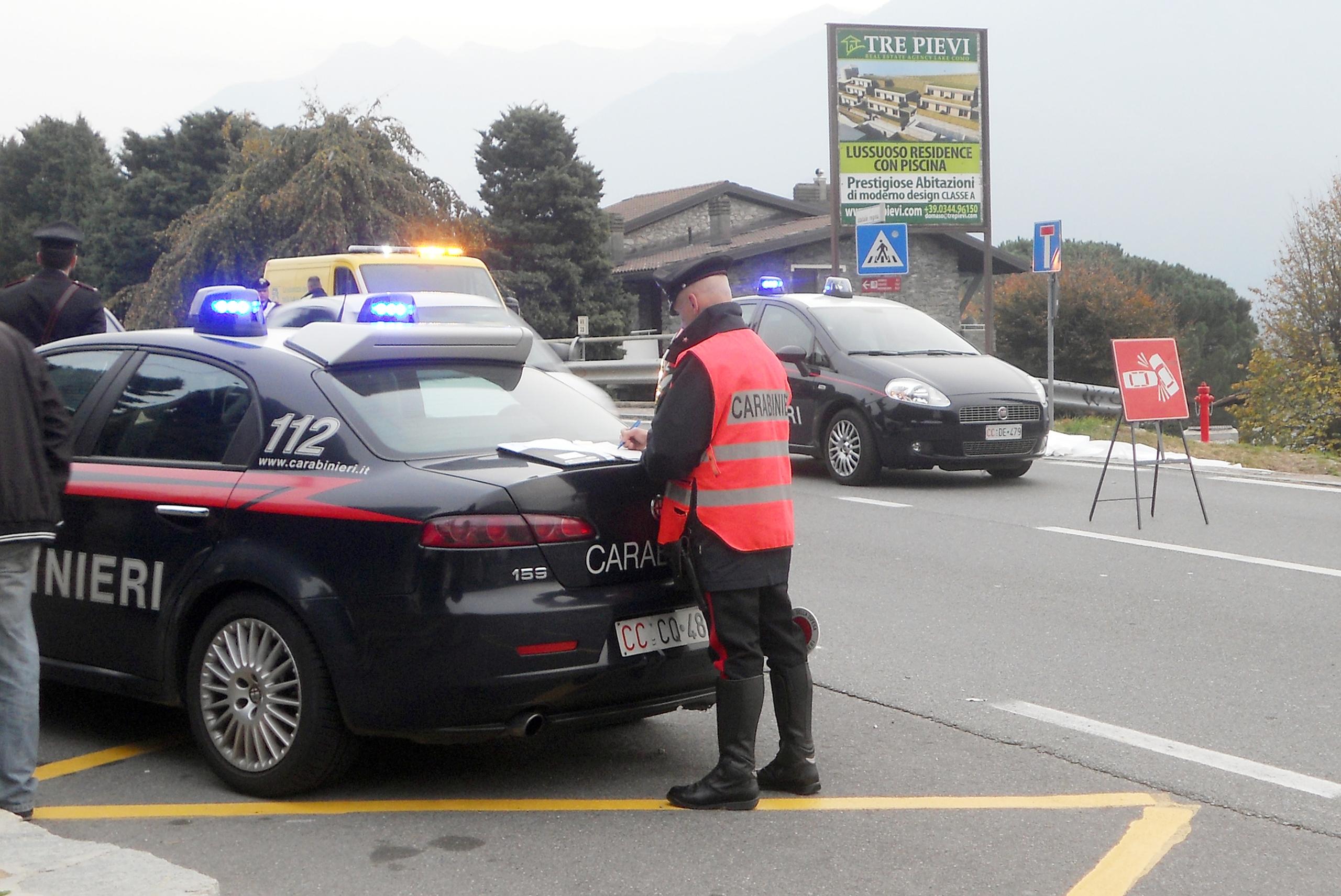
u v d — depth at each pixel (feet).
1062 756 17.35
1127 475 45.85
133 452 17.44
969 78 77.10
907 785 16.28
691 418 14.94
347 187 113.80
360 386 16.46
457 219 118.93
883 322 46.03
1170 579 28.27
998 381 42.73
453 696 14.51
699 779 16.57
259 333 17.85
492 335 17.80
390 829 14.82
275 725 15.56
